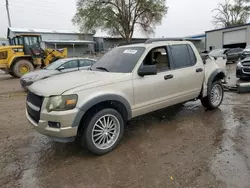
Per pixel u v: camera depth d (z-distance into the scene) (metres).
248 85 6.67
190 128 4.09
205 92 4.80
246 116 4.57
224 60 5.58
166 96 4.00
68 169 2.89
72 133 2.91
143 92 3.62
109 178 2.66
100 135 3.21
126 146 3.47
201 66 4.64
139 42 4.30
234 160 2.90
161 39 4.26
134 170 2.80
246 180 2.48
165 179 2.58
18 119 5.06
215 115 4.77
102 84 3.15
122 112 3.50
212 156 3.03
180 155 3.11
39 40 15.02
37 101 3.07
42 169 2.92
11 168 2.96
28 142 3.79
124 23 33.72
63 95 2.85
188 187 2.42
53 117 2.84
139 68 3.60
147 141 3.62
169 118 4.70
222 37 33.06
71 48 38.81
